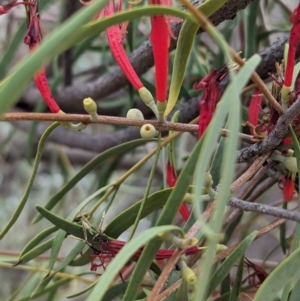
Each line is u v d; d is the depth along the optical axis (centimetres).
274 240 101
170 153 44
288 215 36
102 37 78
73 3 64
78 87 71
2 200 130
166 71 36
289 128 38
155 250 35
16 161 118
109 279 31
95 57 110
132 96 67
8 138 99
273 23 71
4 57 57
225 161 30
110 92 69
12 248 126
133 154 86
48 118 37
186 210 42
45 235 44
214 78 38
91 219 44
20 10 88
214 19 41
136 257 39
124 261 31
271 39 77
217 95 38
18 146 116
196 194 30
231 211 43
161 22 35
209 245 30
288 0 71
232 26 62
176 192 34
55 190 124
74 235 41
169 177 44
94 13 30
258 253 101
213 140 30
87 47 74
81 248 43
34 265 53
